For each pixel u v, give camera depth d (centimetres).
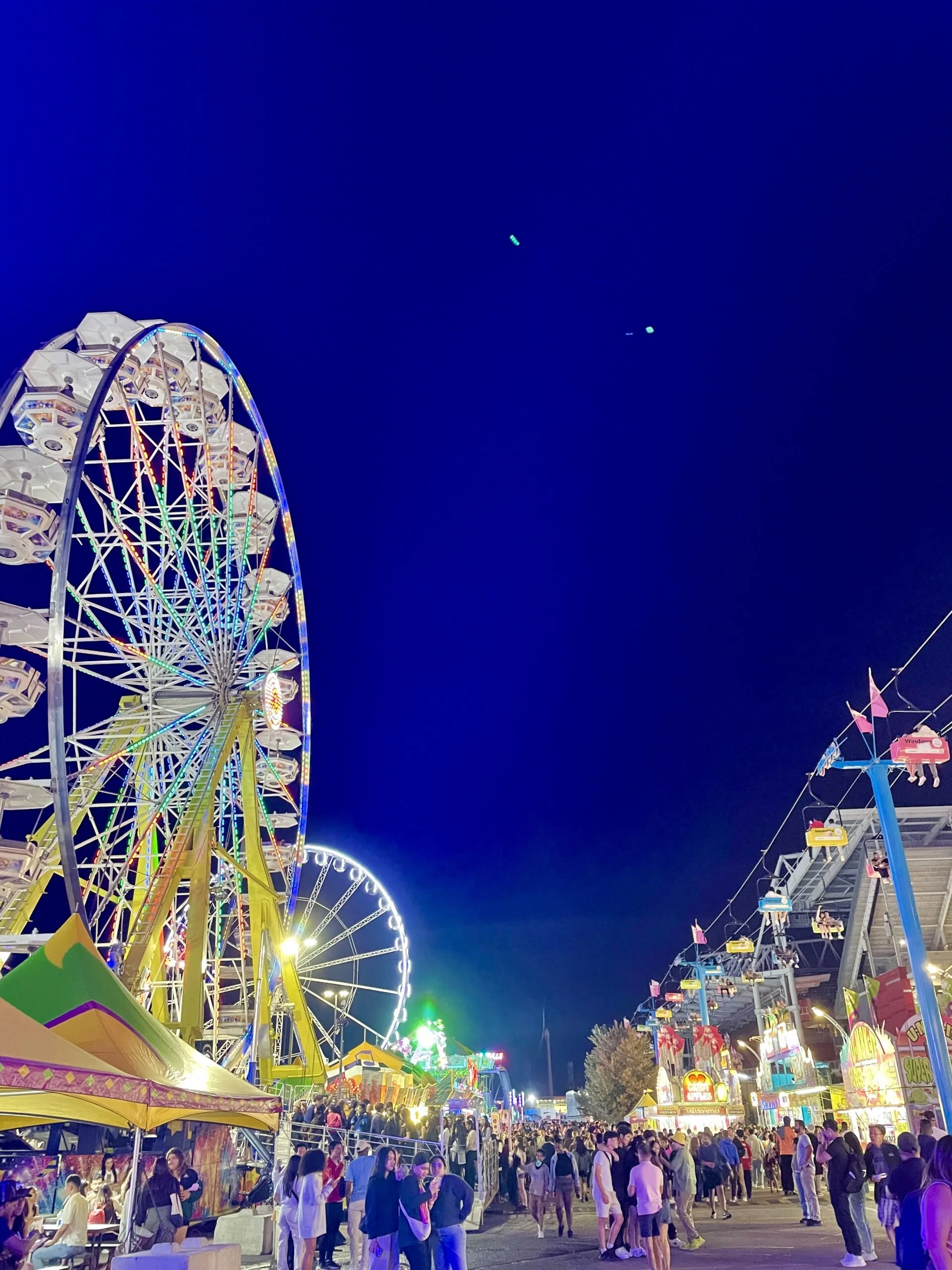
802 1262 1788
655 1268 1548
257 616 3497
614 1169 2053
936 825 4181
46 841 2669
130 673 2842
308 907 4416
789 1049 4566
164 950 3033
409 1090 4081
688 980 5594
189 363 3133
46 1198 1962
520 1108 10675
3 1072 998
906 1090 2748
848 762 2436
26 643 2495
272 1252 2027
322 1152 1569
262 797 3609
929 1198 661
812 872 4719
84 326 2784
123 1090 1147
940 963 4459
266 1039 3017
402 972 4669
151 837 3133
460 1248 1319
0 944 2262
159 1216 1495
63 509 2206
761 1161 4147
